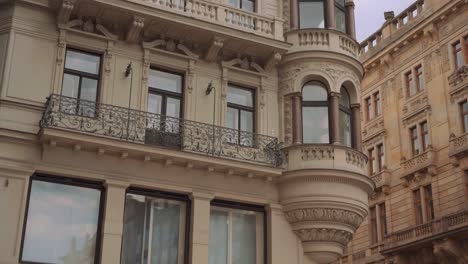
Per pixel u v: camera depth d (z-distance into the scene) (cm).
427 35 3647
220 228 1822
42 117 1619
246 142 1894
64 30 1755
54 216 1599
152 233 1712
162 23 1836
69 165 1625
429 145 3456
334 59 2034
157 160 1725
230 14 1992
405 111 3766
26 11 1733
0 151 1566
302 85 2033
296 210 1861
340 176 1869
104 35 1805
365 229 3900
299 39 2059
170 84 1895
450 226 3078
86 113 1692
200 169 1791
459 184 3209
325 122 2006
